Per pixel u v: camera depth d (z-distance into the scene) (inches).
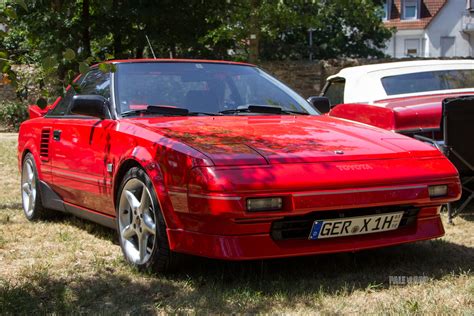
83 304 132.3
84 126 188.2
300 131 161.0
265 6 617.6
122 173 164.2
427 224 154.2
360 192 138.5
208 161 134.6
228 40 850.8
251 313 123.7
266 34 690.8
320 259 165.2
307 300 130.0
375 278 147.6
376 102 270.7
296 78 767.7
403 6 2074.3
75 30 650.8
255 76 202.8
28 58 156.3
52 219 230.7
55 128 210.8
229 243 132.8
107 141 171.3
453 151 208.2
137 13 680.4
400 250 175.0
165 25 731.4
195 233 136.9
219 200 129.7
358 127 172.2
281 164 136.7
